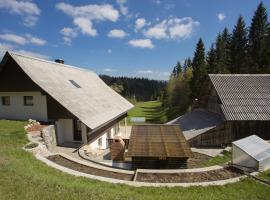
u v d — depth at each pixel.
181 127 24.77
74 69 30.62
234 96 23.55
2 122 19.28
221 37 59.91
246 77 26.17
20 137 15.70
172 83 73.12
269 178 12.16
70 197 7.74
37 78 19.45
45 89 18.78
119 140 16.73
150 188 10.21
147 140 17.20
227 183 11.30
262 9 46.28
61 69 26.16
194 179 11.98
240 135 22.02
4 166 9.83
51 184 8.62
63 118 18.72
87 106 21.27
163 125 21.58
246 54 47.84
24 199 7.24
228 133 22.00
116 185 10.25
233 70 50.00
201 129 22.27
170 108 66.69
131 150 15.37
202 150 20.08
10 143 14.51
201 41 49.69
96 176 11.44
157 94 148.50
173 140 17.23
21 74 19.42
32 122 18.66
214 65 48.84
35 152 13.84
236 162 14.07
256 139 15.42
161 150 15.32
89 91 26.20
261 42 45.41
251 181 11.62
